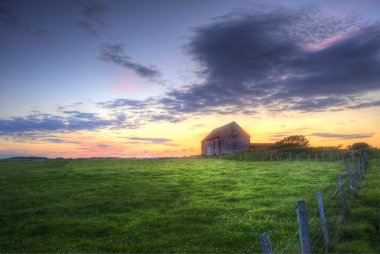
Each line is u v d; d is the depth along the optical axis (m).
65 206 31.06
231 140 124.25
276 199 30.23
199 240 19.34
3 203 33.62
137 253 17.89
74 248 19.19
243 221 22.94
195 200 32.25
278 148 107.19
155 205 30.95
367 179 35.88
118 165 77.19
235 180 44.94
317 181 39.84
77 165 78.69
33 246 20.12
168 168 66.19
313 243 16.22
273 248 16.95
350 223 19.31
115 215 27.31
